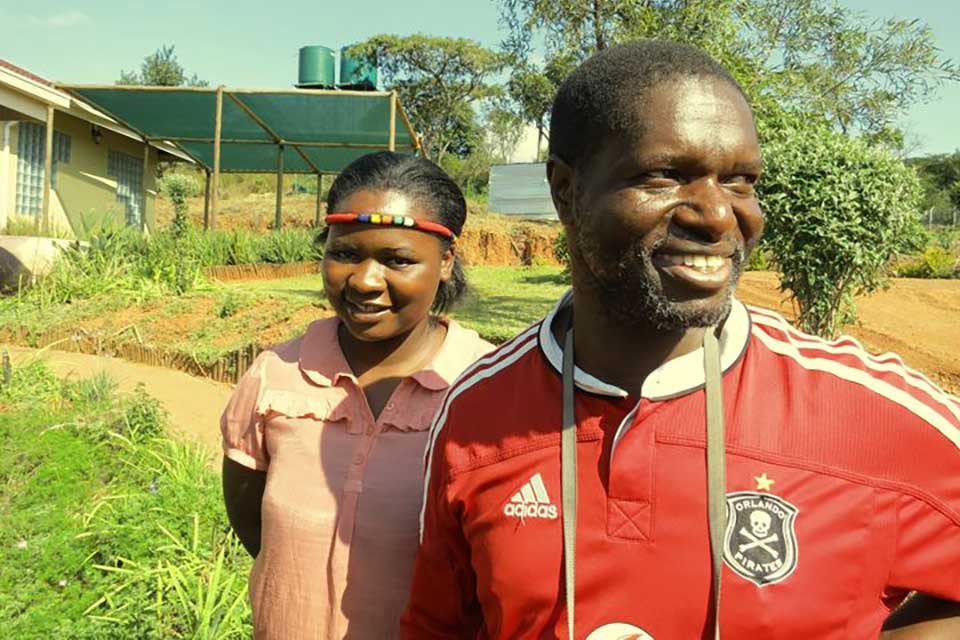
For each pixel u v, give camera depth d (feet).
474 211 86.58
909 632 4.32
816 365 4.32
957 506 4.10
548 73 48.73
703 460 4.12
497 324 34.53
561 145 4.29
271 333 32.17
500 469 4.50
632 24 41.83
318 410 6.47
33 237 45.16
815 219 26.21
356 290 6.32
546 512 4.32
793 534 3.96
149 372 29.81
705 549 4.02
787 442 4.09
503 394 4.72
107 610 12.34
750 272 49.67
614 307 4.14
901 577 4.08
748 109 4.05
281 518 6.25
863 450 4.06
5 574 13.06
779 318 4.77
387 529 6.12
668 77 3.92
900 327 36.27
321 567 6.15
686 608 4.03
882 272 29.53
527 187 86.84
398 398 6.44
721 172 3.88
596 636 4.12
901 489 4.04
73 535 14.25
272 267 54.44
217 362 29.27
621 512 4.16
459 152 153.38
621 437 4.22
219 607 11.36
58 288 40.19
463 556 4.97
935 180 162.71
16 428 19.80
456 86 137.08
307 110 56.08
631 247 3.92
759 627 3.93
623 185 3.93
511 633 4.40
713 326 4.09
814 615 3.92
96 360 31.48
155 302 37.52
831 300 27.48
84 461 17.85
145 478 16.99
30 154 56.13
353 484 6.22
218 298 37.63
